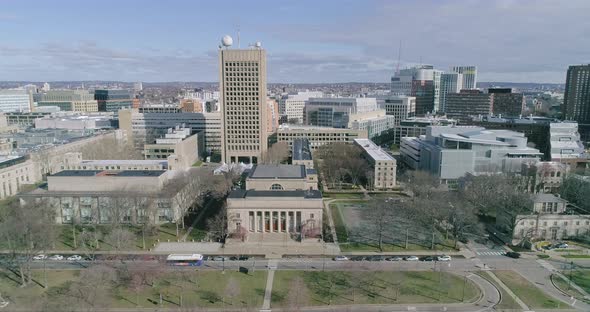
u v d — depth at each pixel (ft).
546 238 576.20
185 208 655.76
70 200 627.46
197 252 530.68
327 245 554.87
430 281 457.27
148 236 579.89
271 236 574.97
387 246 553.23
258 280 455.63
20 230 476.95
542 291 437.58
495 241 574.56
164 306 402.72
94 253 522.06
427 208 586.45
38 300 406.21
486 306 408.46
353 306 406.21
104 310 393.29
